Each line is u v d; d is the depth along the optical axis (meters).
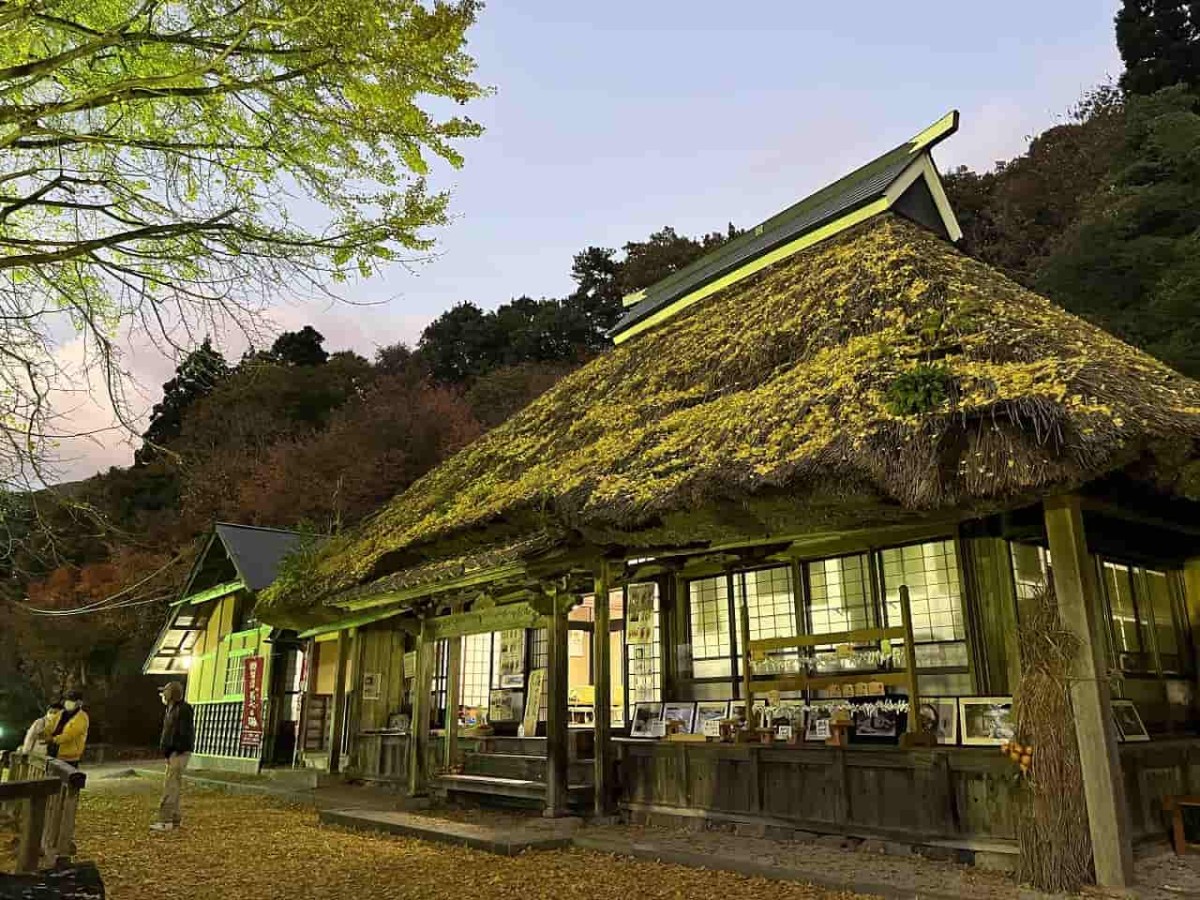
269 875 5.82
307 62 5.30
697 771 7.34
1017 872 4.82
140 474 26.73
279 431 28.58
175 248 5.61
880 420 5.01
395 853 6.63
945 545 6.94
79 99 4.84
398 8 5.36
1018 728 4.95
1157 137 18.08
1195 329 14.84
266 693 14.25
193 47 5.16
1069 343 5.42
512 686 11.37
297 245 5.66
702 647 8.67
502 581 8.52
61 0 4.94
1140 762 5.76
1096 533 6.57
